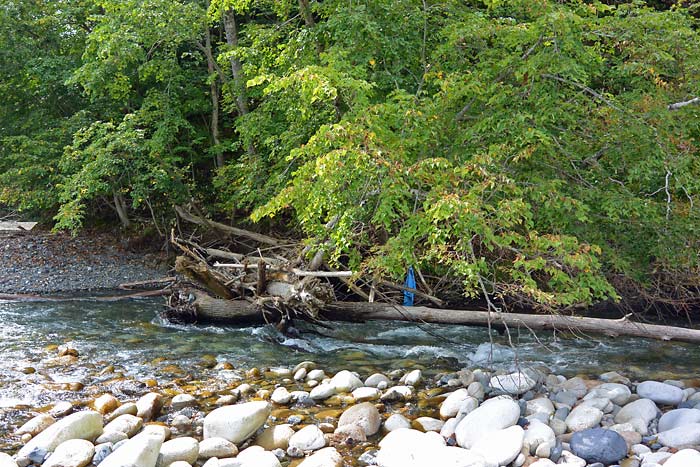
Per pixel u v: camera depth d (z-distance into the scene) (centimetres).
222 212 1416
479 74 665
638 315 882
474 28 675
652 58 678
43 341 770
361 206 608
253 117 1101
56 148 1348
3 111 1450
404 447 426
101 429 461
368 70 823
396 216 555
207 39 1319
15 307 1010
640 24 676
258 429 470
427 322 789
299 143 948
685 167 654
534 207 631
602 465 412
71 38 1448
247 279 857
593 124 668
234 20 1344
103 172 1155
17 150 1400
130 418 475
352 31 782
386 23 816
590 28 686
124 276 1307
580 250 535
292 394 554
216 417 461
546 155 668
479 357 705
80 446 421
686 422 466
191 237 1162
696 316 906
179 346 750
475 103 707
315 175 574
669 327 674
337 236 608
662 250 685
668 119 646
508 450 414
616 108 637
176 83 1317
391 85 813
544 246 518
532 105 664
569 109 680
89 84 1176
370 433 475
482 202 536
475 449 426
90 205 1638
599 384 586
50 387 570
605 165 704
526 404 519
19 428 478
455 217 511
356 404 520
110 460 391
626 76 747
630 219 691
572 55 686
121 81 1263
